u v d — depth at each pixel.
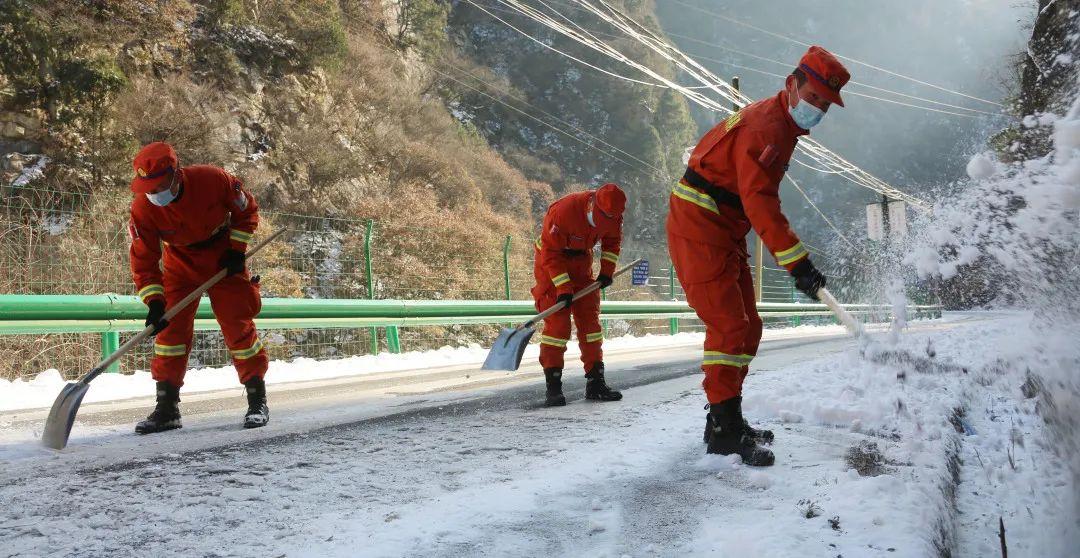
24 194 13.77
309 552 2.08
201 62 22.97
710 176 3.15
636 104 62.56
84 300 7.11
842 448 3.36
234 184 4.19
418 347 16.12
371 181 27.25
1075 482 2.33
